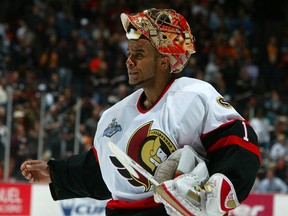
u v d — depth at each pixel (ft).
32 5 45.37
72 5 46.70
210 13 50.06
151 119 8.38
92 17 46.93
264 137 33.22
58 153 28.37
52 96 29.99
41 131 28.22
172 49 8.38
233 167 7.84
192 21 48.47
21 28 42.45
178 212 7.70
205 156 8.40
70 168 9.59
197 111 8.20
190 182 7.65
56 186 9.79
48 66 40.50
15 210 26.09
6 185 26.09
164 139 8.23
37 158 28.04
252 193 26.94
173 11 8.54
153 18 8.39
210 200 7.63
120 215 8.69
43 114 28.40
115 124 8.74
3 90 30.78
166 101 8.38
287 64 48.85
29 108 28.19
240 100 35.50
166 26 8.38
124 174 8.53
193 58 41.83
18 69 39.45
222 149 8.07
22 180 27.71
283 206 27.09
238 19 52.16
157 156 8.23
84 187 9.60
